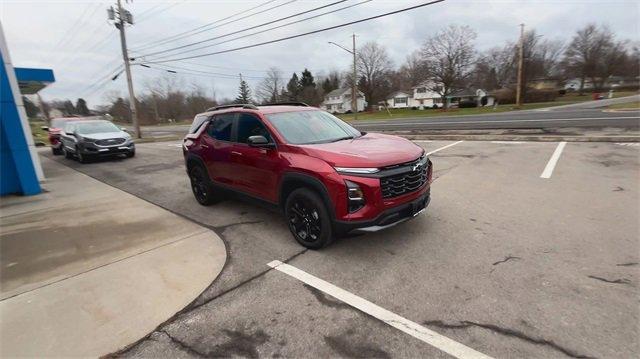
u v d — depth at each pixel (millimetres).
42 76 13281
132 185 8438
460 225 4352
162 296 3215
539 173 6551
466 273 3229
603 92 60781
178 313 2938
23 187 7801
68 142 13758
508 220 4410
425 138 12922
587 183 5699
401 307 2807
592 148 8391
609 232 3850
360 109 79500
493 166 7398
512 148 9312
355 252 3826
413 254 3678
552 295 2799
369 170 3432
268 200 4492
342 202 3479
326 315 2775
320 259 3729
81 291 3389
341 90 81562
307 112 5004
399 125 20828
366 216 3438
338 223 3551
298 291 3146
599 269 3127
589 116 15945
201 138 5809
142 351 2516
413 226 4426
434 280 3152
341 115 62688
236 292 3197
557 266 3227
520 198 5219
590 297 2738
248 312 2885
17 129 7625
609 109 19797
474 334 2443
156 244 4473
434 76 49062
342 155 3627
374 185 3402
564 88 64438
